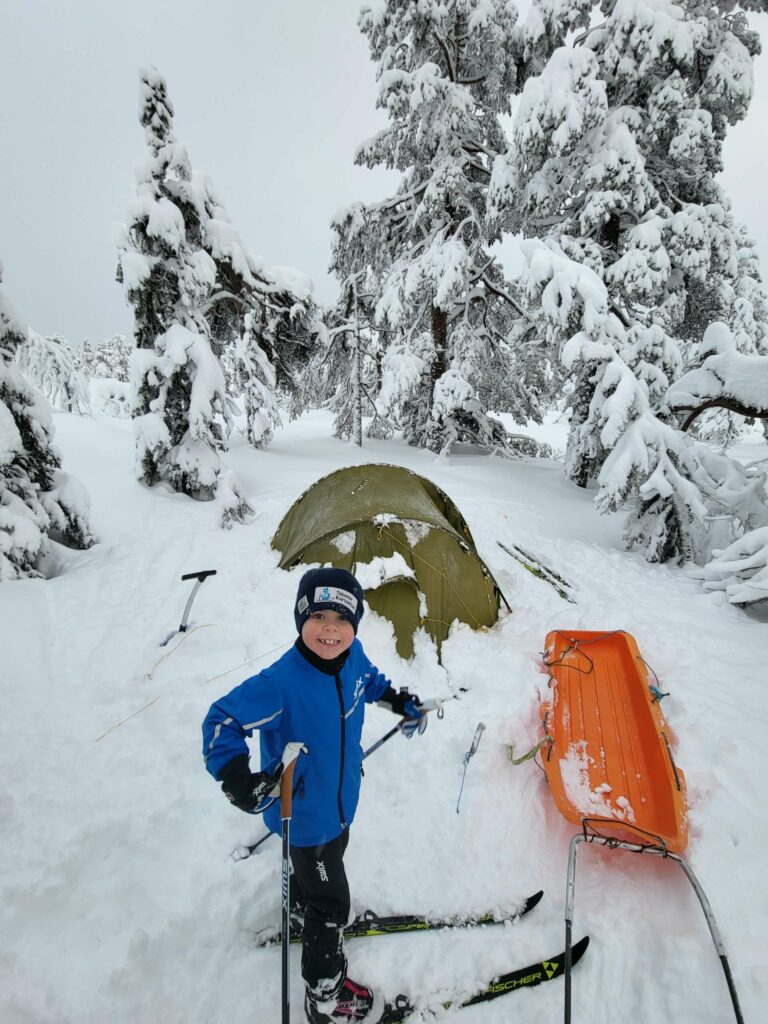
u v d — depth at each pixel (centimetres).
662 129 1027
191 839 259
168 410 848
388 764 312
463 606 458
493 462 1405
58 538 652
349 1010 189
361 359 1689
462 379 1352
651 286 986
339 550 462
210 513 762
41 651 421
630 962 212
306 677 171
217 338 1301
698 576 646
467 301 1441
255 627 448
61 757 310
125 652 421
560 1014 197
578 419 1137
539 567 639
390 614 429
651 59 960
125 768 303
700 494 705
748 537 563
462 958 215
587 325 786
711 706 354
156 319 872
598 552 742
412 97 1246
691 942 216
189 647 423
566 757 320
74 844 252
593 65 965
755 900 231
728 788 289
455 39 1327
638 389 718
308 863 183
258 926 226
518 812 282
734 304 1606
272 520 740
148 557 598
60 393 1997
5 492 535
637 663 383
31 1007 189
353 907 234
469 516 834
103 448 976
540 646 440
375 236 1558
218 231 1029
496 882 246
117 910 223
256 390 1281
